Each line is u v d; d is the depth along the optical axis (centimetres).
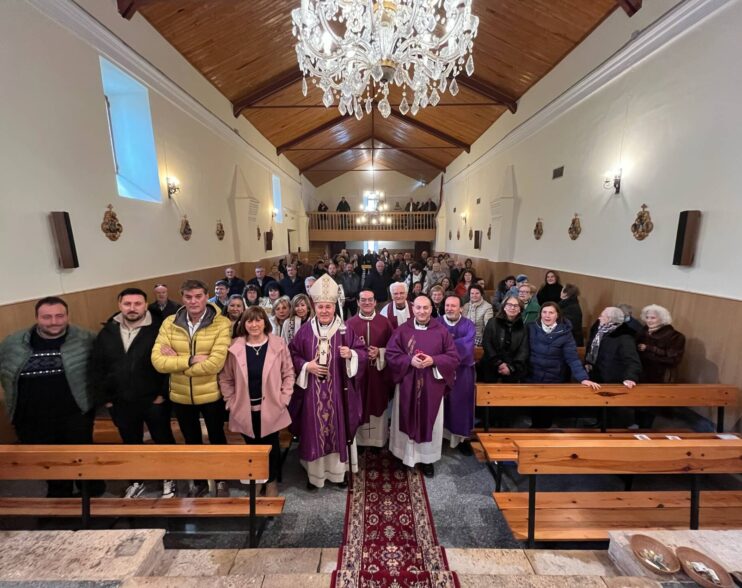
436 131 1081
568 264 558
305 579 147
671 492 227
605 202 466
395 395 298
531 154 688
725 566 155
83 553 161
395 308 360
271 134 1006
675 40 352
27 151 309
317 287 268
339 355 269
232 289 601
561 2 462
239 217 784
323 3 291
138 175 501
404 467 303
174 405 252
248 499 226
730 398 282
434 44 302
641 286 399
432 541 225
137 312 241
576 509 215
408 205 1817
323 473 272
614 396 284
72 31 355
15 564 156
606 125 462
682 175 346
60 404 231
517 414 373
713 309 313
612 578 144
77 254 361
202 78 630
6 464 201
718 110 308
